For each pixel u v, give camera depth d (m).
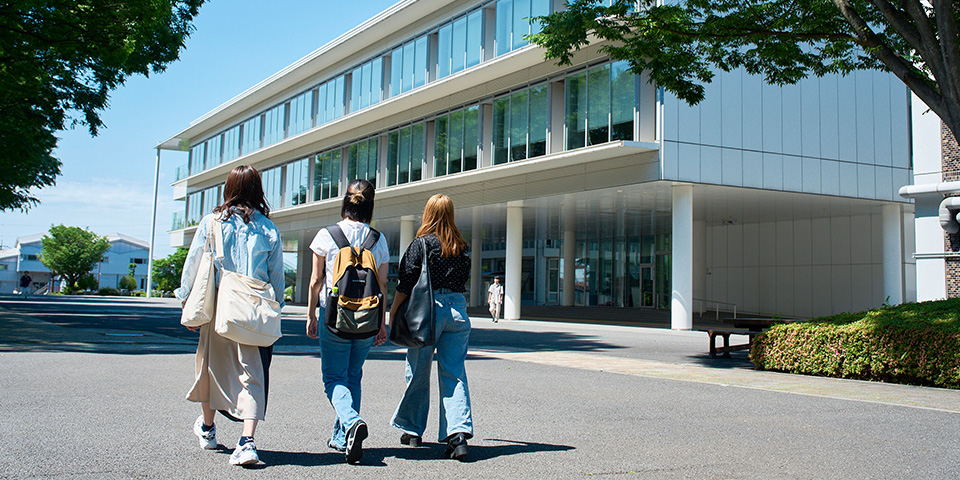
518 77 26.05
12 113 15.95
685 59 12.45
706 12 12.58
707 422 6.01
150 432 5.02
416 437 4.82
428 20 29.92
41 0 11.80
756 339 10.81
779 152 23.47
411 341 4.45
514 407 6.66
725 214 31.45
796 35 11.73
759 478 4.16
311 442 4.89
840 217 31.80
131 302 43.47
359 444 4.16
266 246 4.32
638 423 5.91
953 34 8.69
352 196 4.67
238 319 4.04
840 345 9.59
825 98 24.67
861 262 30.88
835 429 5.74
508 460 4.48
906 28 9.48
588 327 24.36
